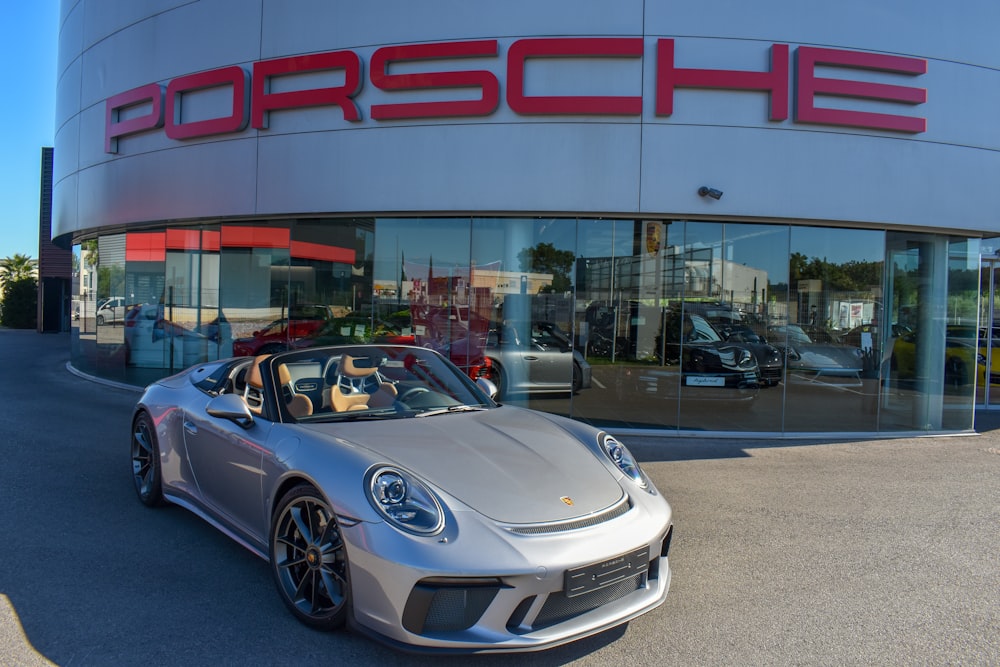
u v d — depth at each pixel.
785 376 8.56
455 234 8.84
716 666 2.75
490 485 2.87
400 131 8.35
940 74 8.19
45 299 30.03
